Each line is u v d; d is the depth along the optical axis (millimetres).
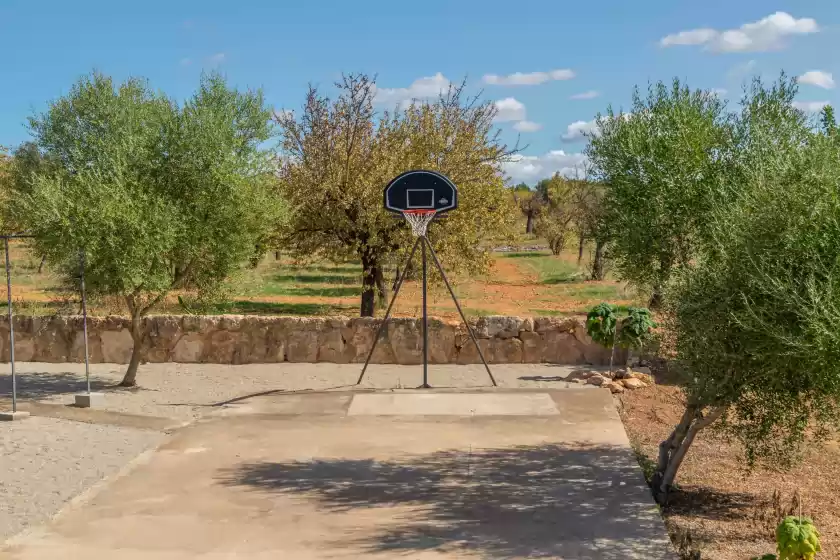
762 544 6812
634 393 12609
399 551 6457
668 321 7238
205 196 12578
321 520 7188
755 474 8953
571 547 6520
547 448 9523
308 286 32281
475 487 8078
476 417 11125
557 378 13766
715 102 8664
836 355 5723
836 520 7488
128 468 8773
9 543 6648
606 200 8922
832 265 5844
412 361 15273
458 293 29875
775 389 6758
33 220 11836
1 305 22531
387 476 8461
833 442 9820
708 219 7754
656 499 8023
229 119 13070
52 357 15648
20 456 9211
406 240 20031
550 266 45438
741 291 6230
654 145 8266
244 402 12141
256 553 6453
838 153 6375
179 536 6816
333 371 14602
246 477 8461
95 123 13320
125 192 11734
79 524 7098
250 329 15414
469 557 6328
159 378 14047
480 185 20844
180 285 13203
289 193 20344
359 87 20953
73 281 12297
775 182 6379
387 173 20141
